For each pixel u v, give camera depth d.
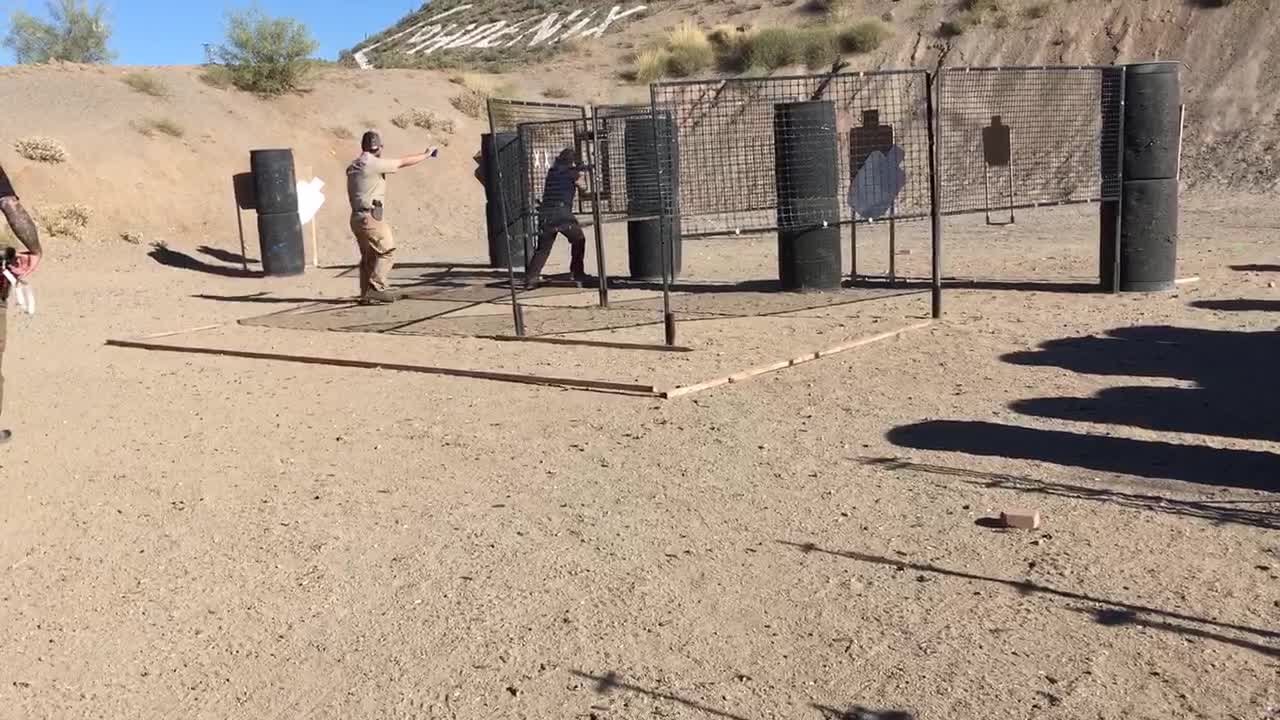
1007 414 8.05
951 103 22.44
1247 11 31.53
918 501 6.29
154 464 8.00
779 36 39.28
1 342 7.82
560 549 5.90
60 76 30.42
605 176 16.88
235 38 33.06
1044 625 4.69
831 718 4.09
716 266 18.77
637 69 41.19
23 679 4.78
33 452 8.48
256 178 20.80
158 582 5.79
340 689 4.55
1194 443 7.11
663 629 4.89
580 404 9.08
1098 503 6.07
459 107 35.84
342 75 35.97
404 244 26.64
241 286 19.52
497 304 15.22
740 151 17.00
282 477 7.52
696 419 8.38
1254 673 4.21
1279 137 26.97
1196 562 5.22
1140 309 12.12
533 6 60.19
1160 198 13.08
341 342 12.66
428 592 5.45
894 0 40.56
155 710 4.47
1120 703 4.06
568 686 4.45
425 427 8.63
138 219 24.59
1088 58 33.53
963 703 4.12
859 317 12.47
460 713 4.30
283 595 5.52
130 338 13.57
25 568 6.08
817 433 7.82
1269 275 14.09
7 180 7.46
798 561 5.55
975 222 22.80
